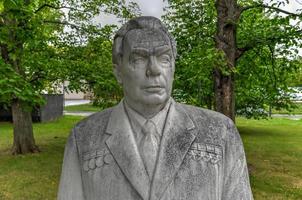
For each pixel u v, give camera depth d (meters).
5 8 5.62
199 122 1.59
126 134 1.53
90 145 1.57
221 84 7.63
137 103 1.52
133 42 1.49
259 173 8.46
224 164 1.57
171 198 1.44
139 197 1.45
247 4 8.87
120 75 1.59
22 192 6.87
